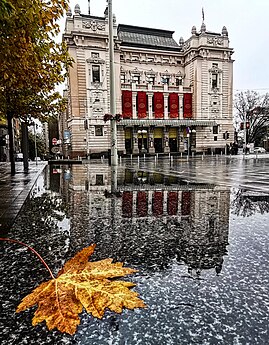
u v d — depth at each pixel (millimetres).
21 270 2236
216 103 52406
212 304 1704
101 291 1696
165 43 55719
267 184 8992
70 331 1363
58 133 71875
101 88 45812
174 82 54406
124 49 50438
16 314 1602
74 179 10711
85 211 4664
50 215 4359
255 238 3080
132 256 2549
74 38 43906
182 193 6777
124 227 3631
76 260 2262
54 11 4668
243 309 1651
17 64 4938
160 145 52844
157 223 3842
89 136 45156
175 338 1396
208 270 2217
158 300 1744
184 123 50219
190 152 49781
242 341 1374
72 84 44219
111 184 8906
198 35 51719
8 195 6398
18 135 47281
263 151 60969
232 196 6266
